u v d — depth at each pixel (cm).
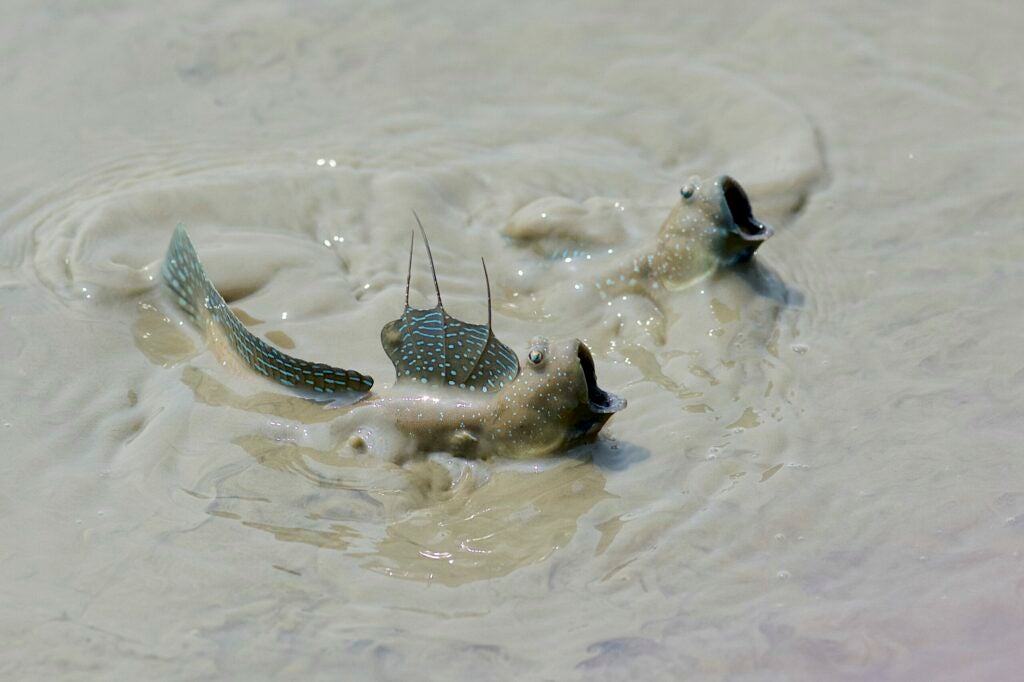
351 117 1363
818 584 786
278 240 1150
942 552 809
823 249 1157
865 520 837
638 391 973
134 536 819
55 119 1334
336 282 1100
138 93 1384
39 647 734
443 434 888
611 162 1297
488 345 873
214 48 1457
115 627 750
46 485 867
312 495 856
